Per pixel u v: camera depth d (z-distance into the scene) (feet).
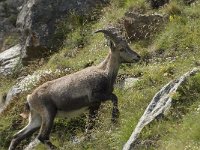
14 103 167.94
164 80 142.92
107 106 140.67
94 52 178.50
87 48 186.39
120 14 189.57
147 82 144.77
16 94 171.32
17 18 229.25
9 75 209.26
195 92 115.24
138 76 151.64
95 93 130.82
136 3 185.47
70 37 198.29
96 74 132.16
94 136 132.36
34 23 205.26
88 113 139.33
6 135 158.61
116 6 197.88
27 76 188.44
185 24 165.37
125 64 157.79
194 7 171.01
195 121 106.63
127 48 132.98
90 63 171.12
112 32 132.67
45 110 133.80
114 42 132.57
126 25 172.14
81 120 144.56
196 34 158.92
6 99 178.91
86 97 131.85
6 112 166.61
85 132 135.95
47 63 193.57
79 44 193.88
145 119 114.21
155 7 182.19
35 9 206.69
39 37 203.00
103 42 180.96
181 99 114.42
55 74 170.60
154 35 168.14
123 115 133.39
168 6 173.58
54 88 134.31
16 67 210.79
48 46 202.49
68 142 138.72
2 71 212.64
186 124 106.93
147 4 183.62
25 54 206.18
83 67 170.71
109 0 205.77
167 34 163.43
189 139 102.78
